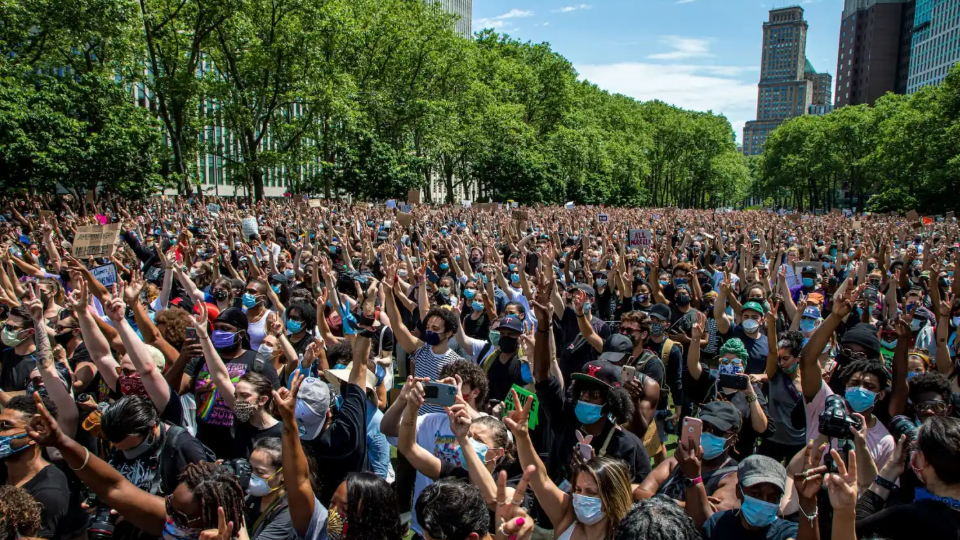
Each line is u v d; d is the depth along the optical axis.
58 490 3.96
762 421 5.29
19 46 30.64
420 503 3.24
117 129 27.92
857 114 86.06
